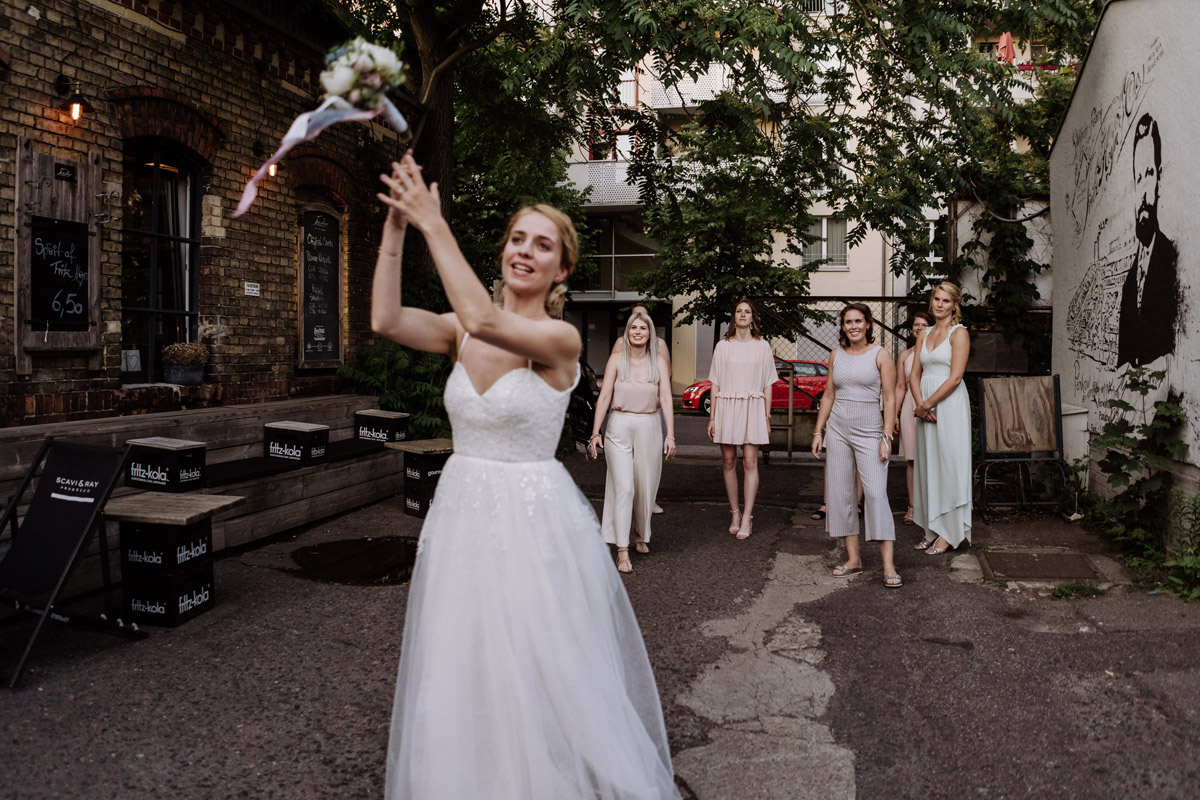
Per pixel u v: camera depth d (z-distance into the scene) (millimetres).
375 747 3467
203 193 7449
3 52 5477
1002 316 12398
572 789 2502
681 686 4141
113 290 6445
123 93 6414
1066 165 9391
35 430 5242
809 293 24219
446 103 11828
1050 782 3174
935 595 5594
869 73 10484
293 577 5953
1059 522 7594
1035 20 9266
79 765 3266
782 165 12398
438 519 2697
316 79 8984
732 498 7598
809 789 3152
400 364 9695
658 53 8344
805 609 5348
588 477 10648
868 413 5922
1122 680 4086
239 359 7852
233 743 3484
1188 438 5992
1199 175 5961
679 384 29031
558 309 2779
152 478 5777
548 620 2578
